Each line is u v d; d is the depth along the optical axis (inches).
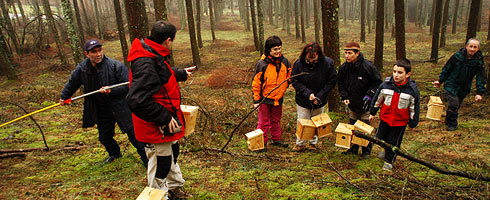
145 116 83.2
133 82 82.1
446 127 211.0
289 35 1122.7
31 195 120.2
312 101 159.0
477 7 361.7
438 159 153.6
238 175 137.0
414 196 109.1
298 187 123.0
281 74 161.9
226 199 114.9
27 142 186.7
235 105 290.0
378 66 476.1
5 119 243.1
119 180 133.6
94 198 117.6
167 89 90.6
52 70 555.8
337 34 232.1
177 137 96.2
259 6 636.7
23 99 336.2
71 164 153.1
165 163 98.7
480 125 207.9
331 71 153.9
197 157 159.5
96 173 141.6
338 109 242.7
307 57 151.2
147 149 98.0
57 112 266.1
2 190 124.6
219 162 152.9
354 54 145.9
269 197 115.6
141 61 83.0
